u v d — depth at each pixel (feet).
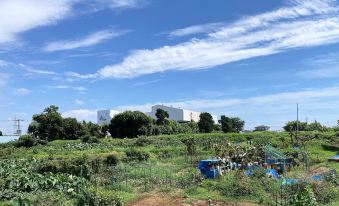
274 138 231.50
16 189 99.71
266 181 99.96
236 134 250.57
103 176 119.85
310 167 145.28
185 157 170.09
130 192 100.12
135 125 301.43
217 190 99.19
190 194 96.78
